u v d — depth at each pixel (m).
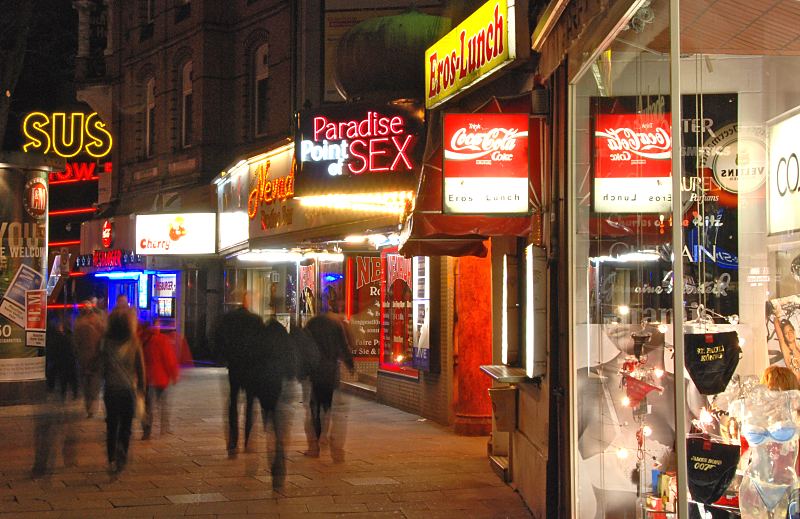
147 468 10.83
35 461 10.48
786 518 4.95
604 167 6.38
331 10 21.48
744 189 5.74
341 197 13.86
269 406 10.76
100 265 31.34
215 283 27.62
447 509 8.71
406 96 15.09
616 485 6.17
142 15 32.09
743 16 5.12
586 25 6.44
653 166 5.34
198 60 27.78
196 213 25.05
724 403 5.29
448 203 8.12
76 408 16.28
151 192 30.77
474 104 10.90
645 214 5.53
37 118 35.38
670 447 5.28
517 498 9.16
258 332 11.00
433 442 12.67
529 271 8.16
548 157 8.07
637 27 5.43
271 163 19.52
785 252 5.56
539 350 8.03
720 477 5.00
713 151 5.79
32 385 17.09
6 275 16.89
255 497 9.25
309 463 11.12
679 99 4.85
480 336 13.30
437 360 14.50
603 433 6.50
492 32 9.35
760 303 5.65
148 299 29.86
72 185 37.28
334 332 11.79
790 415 5.02
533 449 8.47
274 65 24.89
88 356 14.70
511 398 9.59
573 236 7.32
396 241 15.32
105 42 35.56
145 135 32.06
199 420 15.17
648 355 5.60
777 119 5.68
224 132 27.67
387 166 13.42
